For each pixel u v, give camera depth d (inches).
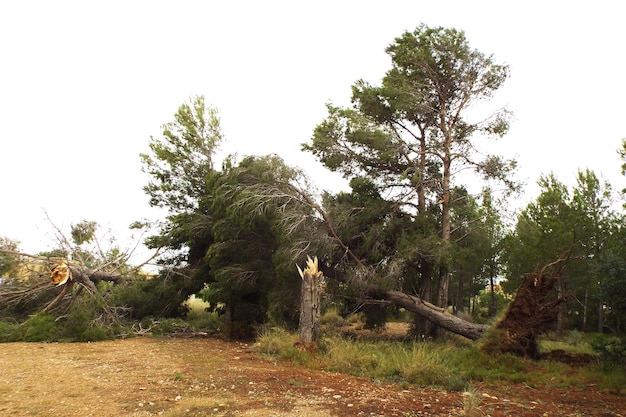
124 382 289.4
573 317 808.3
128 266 703.1
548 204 768.9
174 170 797.2
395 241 646.5
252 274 627.5
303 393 274.5
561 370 366.3
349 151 676.1
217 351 463.8
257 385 293.4
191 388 278.2
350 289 592.7
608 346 375.6
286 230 558.9
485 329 517.3
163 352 439.2
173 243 732.0
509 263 792.3
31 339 494.3
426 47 669.3
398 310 698.8
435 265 575.8
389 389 294.0
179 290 712.4
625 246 422.0
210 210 693.3
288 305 587.5
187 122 787.4
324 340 465.7
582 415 237.1
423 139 695.1
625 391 293.3
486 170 642.8
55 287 577.0
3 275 606.9
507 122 652.7
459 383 307.7
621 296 381.4
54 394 253.0
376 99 687.7
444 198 642.2
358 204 669.3
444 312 566.9
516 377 341.1
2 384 274.2
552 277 451.2
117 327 577.0
